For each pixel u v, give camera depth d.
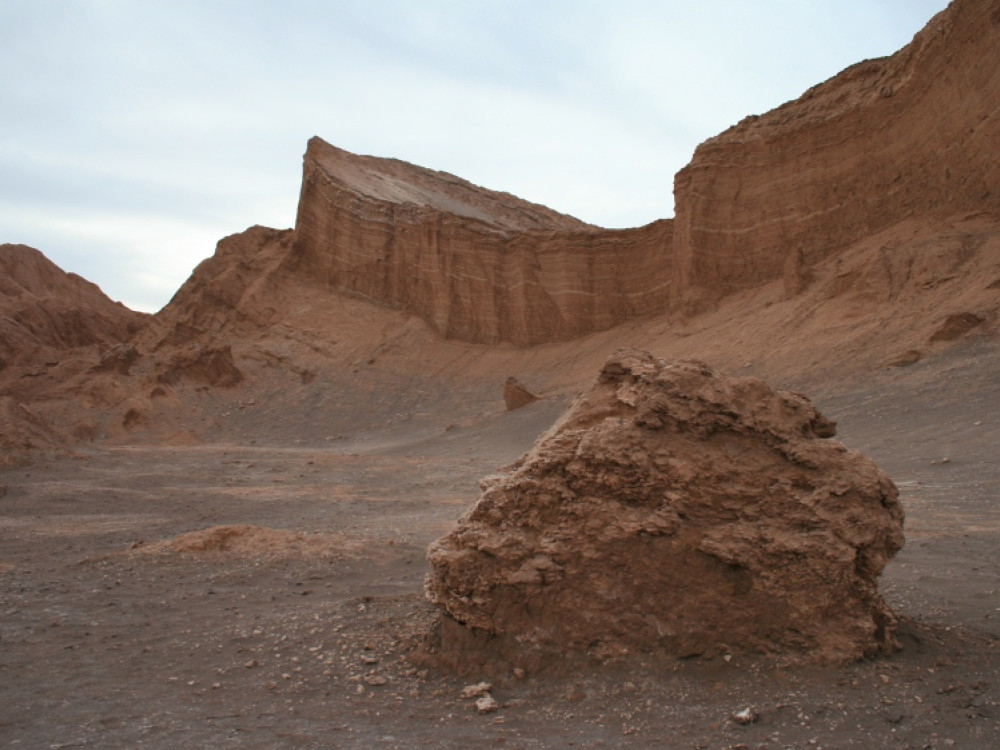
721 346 39.22
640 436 6.70
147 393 52.62
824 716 5.22
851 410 24.95
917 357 27.25
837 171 42.84
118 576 11.09
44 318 70.31
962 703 5.27
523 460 7.79
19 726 5.40
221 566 11.55
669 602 6.30
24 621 8.55
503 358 59.41
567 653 6.33
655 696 5.73
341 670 6.66
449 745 5.04
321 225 69.56
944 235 33.31
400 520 17.34
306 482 27.09
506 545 6.63
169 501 21.80
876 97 41.19
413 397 55.94
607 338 56.19
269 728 5.38
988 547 10.55
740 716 5.25
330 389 57.47
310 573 11.00
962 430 19.98
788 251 44.62
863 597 6.12
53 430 35.72
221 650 7.36
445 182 88.62
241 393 57.22
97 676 6.64
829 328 33.78
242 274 69.50
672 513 6.40
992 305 27.41
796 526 6.29
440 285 63.59
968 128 35.75
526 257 61.81
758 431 6.62
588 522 6.55
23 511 19.84
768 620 6.16
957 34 36.66
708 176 48.50
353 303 66.50
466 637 6.72
